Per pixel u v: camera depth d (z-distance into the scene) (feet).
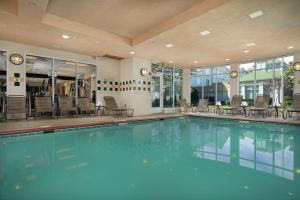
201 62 32.30
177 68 38.40
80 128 18.52
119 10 14.67
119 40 20.58
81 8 14.38
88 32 17.92
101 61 28.84
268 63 29.76
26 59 22.34
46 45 22.07
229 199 6.18
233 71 33.24
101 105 27.04
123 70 30.14
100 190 6.81
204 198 6.27
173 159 10.36
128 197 6.32
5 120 20.65
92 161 10.03
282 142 14.21
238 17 14.23
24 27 16.28
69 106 24.81
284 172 8.47
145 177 8.00
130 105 28.60
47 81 24.13
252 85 31.71
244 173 8.33
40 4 12.19
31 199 6.14
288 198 6.22
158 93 34.50
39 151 11.73
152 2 13.42
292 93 27.07
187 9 14.61
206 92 38.11
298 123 20.04
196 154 11.27
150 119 24.86
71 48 23.31
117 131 18.52
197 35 18.12
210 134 17.28
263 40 20.06
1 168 8.86
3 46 20.59
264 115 28.30
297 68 25.41
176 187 7.07
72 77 26.18
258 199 6.17
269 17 14.37
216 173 8.41
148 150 12.15
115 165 9.43
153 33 18.38
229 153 11.44
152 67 33.17
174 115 28.66
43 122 19.53
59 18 16.12
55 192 6.63
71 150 12.07
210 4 13.06
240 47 22.67
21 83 21.88
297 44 21.63
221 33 17.67
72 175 8.15
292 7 12.84
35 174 8.20
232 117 26.17
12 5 13.62
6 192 6.59
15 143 13.50
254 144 13.67
